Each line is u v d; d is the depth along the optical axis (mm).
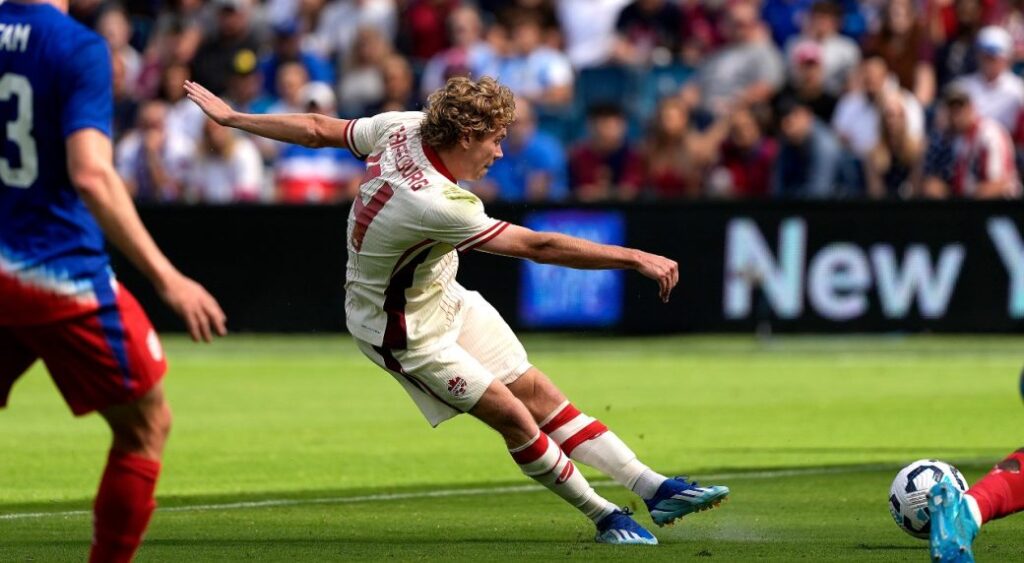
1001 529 20859
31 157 14633
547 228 50531
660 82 64312
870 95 56531
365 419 35719
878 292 49625
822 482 26266
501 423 19797
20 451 30641
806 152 54375
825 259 49781
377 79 63625
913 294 49500
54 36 14586
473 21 65062
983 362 46219
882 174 54938
